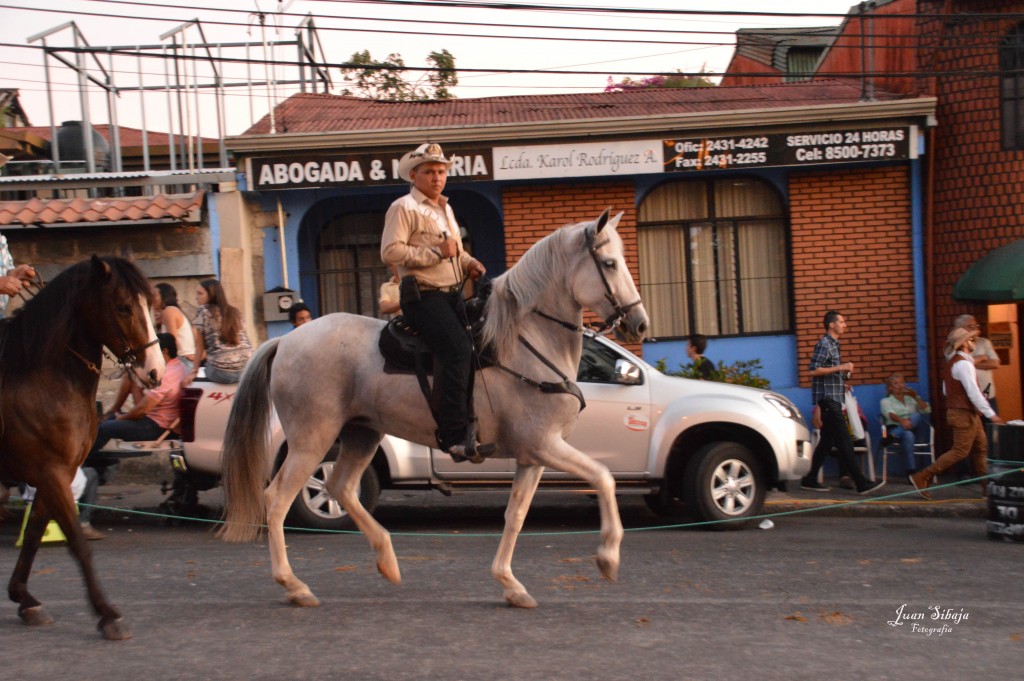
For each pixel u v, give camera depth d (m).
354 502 6.95
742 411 9.91
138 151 17.44
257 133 14.19
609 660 5.39
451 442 6.32
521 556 8.50
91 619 6.20
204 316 9.91
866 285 14.29
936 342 14.16
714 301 14.68
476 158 13.72
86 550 5.84
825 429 12.20
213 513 10.90
